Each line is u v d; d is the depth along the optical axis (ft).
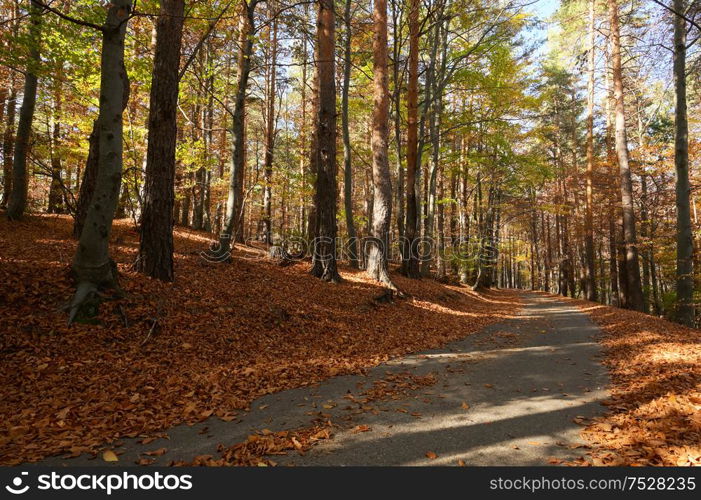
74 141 48.93
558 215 110.42
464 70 60.34
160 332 22.68
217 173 83.10
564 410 16.21
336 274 43.14
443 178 97.60
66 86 43.14
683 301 39.22
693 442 12.44
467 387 19.69
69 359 18.43
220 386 18.08
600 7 72.33
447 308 48.98
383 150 48.16
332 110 42.55
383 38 47.85
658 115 77.82
